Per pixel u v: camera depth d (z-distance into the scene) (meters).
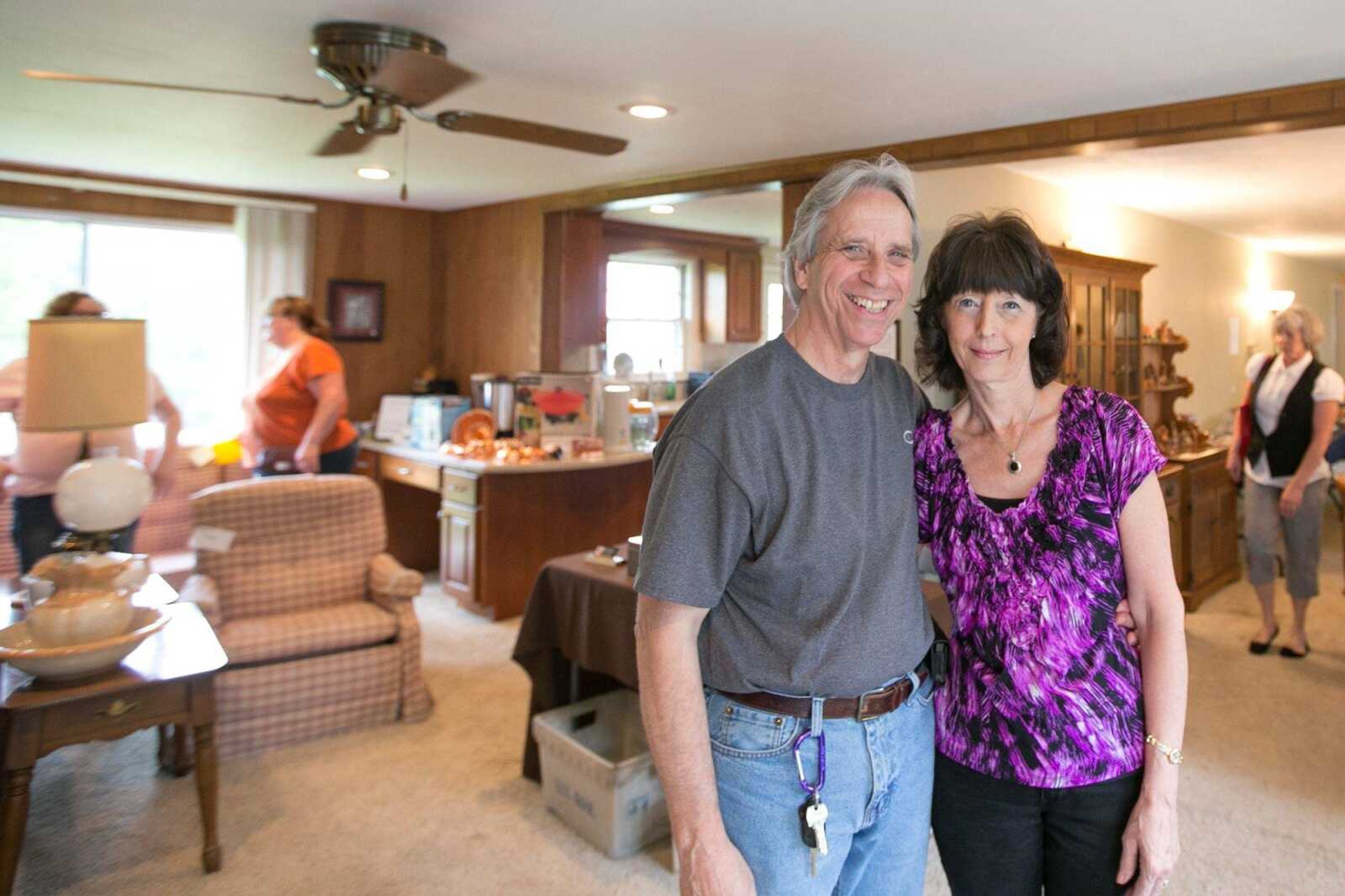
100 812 2.57
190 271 5.16
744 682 1.21
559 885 2.24
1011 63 2.69
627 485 4.95
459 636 4.19
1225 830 2.53
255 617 3.12
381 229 5.73
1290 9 2.25
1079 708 1.24
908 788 1.30
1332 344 10.79
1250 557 4.06
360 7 2.33
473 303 5.79
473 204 5.61
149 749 3.01
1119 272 5.09
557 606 2.70
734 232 7.31
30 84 3.08
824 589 1.19
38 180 4.53
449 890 2.21
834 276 1.20
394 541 5.38
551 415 4.79
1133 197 5.68
